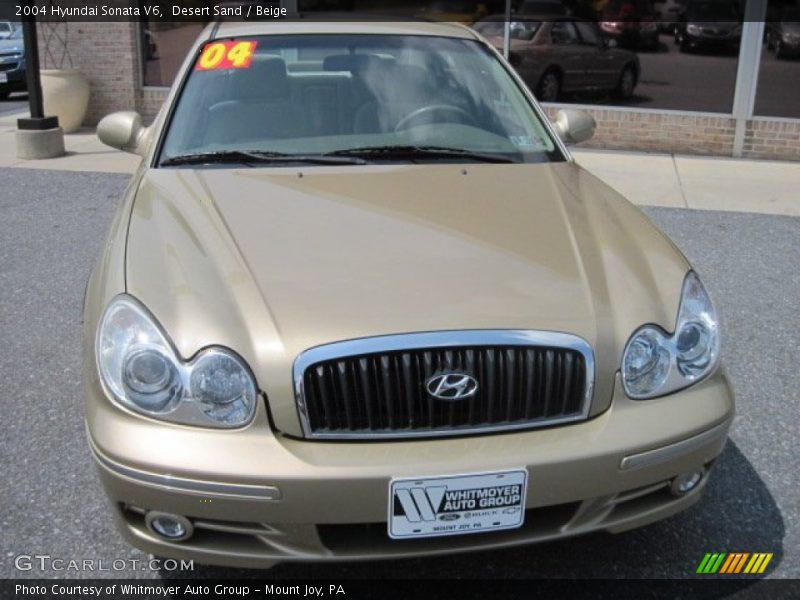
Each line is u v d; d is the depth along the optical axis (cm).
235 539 240
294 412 233
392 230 288
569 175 355
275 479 226
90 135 1038
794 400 402
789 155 966
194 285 255
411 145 363
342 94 382
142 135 403
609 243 292
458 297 251
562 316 249
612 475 241
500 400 241
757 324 493
